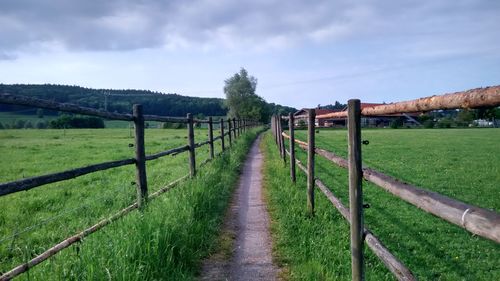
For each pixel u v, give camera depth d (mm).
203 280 3969
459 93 1782
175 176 8836
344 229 5367
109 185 9148
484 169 12820
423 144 25141
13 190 2717
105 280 3223
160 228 4207
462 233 5730
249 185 9188
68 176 3398
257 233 5473
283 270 4207
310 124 6219
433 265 4562
